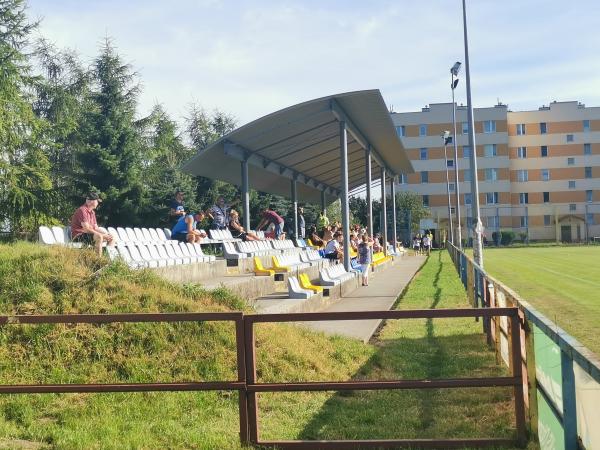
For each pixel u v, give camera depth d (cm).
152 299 1007
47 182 3275
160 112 4803
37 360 865
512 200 9744
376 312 598
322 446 613
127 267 1116
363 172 4334
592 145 9694
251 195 4762
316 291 1777
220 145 2347
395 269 3719
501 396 845
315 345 1046
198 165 2427
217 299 1145
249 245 2328
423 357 1123
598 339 1269
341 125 2306
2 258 1072
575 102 9725
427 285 2558
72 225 1365
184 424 729
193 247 1898
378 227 8112
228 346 923
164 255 1666
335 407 806
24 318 614
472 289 1733
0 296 976
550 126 9725
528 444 608
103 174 3481
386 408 804
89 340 900
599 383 390
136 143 3634
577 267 3719
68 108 4356
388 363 1055
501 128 9425
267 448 615
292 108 2116
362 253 2656
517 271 3484
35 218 3155
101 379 845
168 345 907
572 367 478
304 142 2723
